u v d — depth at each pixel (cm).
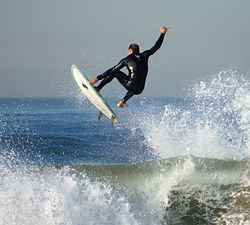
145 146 6059
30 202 3531
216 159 3803
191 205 3634
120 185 3738
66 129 9744
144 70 4244
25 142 7162
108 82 4384
